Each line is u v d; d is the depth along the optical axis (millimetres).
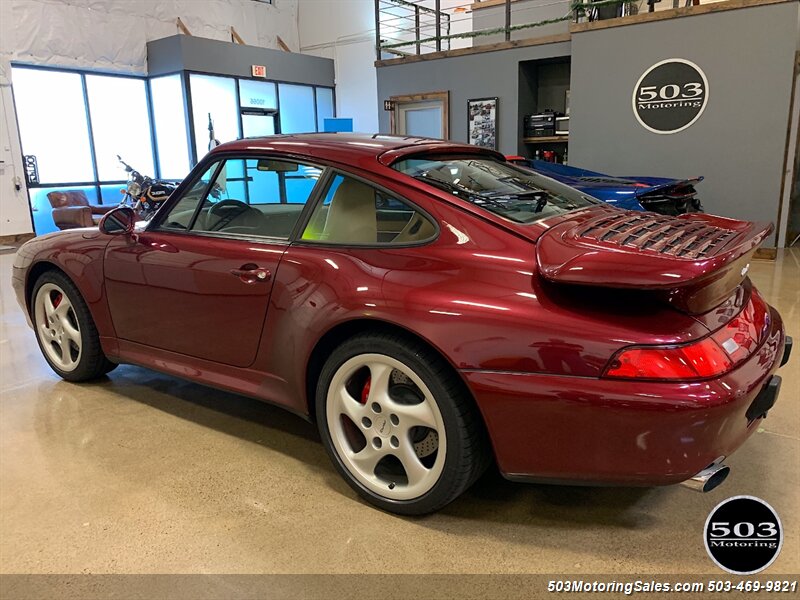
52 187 10125
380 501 1967
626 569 1687
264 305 2154
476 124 9047
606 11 7629
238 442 2480
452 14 11617
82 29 10180
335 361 1975
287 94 12891
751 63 6465
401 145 2213
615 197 4715
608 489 2105
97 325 2854
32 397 2967
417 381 1792
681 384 1476
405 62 9570
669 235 1802
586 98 7566
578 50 7508
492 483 2156
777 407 2705
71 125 10312
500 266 1728
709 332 1589
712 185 6953
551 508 1991
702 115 6848
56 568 1716
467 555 1754
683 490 2082
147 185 6945
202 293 2344
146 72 11297
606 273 1516
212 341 2375
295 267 2066
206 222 2461
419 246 1873
